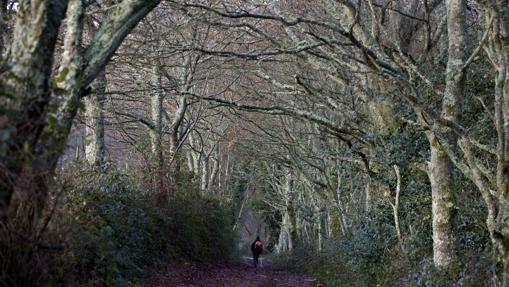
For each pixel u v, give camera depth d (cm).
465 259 1166
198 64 2247
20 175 625
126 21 754
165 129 2561
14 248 665
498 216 923
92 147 1655
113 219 1384
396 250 1553
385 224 1723
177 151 2339
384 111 1722
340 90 2423
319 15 1967
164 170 2122
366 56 1166
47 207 716
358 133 1741
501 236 912
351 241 1936
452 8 1215
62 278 766
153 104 2120
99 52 743
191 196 2412
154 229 1806
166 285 1517
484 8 962
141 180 2066
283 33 2048
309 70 2286
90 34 1501
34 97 657
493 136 1489
